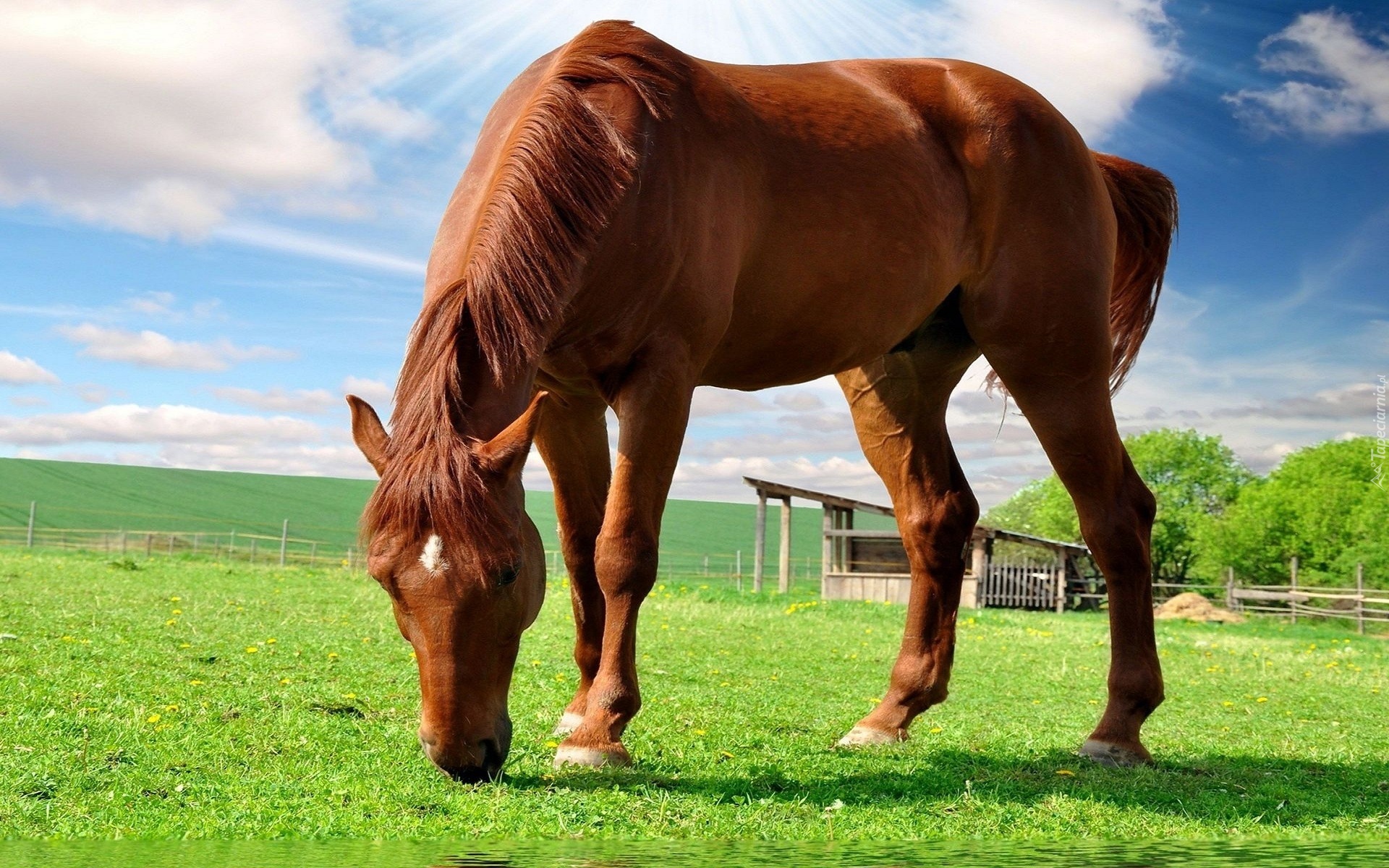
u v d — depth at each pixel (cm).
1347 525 3375
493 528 292
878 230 430
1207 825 331
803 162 419
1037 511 4653
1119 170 544
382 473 303
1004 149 471
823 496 2652
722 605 1562
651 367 371
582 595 433
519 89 411
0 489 5291
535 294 329
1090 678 817
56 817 277
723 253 386
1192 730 567
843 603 1778
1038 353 473
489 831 282
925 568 489
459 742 295
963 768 414
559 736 425
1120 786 386
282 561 2228
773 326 418
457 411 309
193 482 6203
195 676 512
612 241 357
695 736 454
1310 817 346
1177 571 4159
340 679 546
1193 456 4206
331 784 324
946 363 502
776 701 589
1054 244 471
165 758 344
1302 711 672
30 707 408
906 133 456
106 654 548
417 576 290
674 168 375
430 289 368
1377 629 2453
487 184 361
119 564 1404
